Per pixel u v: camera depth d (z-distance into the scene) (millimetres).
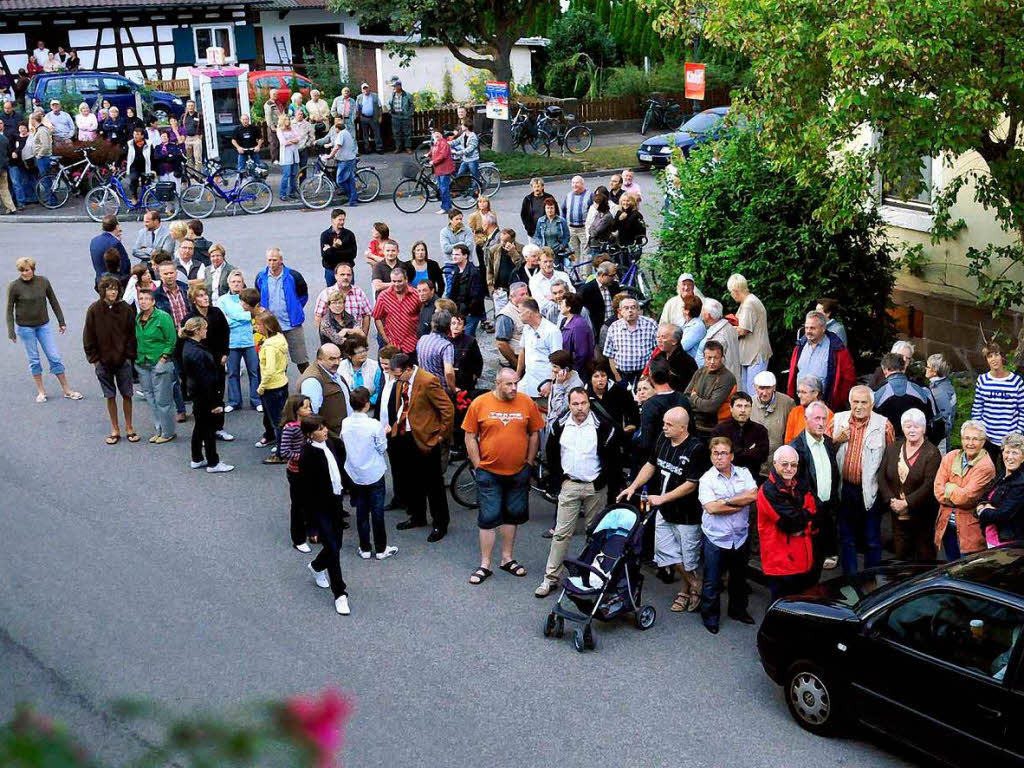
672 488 10328
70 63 39375
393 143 34344
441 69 38312
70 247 24469
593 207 19078
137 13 41719
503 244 16891
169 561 11570
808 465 9852
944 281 16391
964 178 15672
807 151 12953
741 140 15656
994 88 11977
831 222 13523
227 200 27422
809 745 8469
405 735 8633
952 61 11766
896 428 11266
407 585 11094
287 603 10734
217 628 10273
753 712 8914
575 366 13703
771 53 12320
